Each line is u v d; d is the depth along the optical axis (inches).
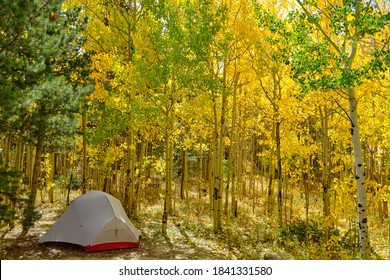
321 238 499.2
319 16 298.2
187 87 453.4
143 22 479.8
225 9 447.8
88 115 534.6
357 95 362.6
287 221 572.1
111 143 619.5
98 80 537.0
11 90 284.7
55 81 354.6
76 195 823.1
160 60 449.7
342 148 556.7
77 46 462.0
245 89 594.9
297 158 491.8
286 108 470.9
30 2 310.7
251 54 488.7
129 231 411.8
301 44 291.6
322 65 279.4
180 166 1074.1
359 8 282.0
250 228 548.7
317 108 479.5
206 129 650.8
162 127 487.5
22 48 335.9
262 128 601.6
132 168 576.4
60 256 366.9
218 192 506.0
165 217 478.6
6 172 302.4
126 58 545.3
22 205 331.0
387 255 435.2
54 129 378.0
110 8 556.4
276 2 473.1
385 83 362.6
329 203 468.4
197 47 440.8
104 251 395.9
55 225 421.7
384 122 435.5
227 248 424.2
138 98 464.4
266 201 719.7
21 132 346.9
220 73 549.3
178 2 507.5
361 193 304.8
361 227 303.3
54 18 388.5
